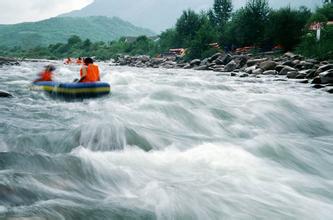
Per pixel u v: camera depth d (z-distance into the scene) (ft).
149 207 14.07
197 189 15.81
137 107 35.96
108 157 19.88
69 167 17.71
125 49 404.16
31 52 583.58
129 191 15.81
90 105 39.29
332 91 52.29
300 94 50.42
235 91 52.80
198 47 190.39
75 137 23.38
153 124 29.94
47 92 45.78
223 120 32.19
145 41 392.27
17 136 23.75
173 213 13.75
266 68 96.58
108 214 13.26
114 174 17.48
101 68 150.20
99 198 14.78
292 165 21.09
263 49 159.94
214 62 137.49
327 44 104.99
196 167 18.99
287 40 140.46
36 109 36.19
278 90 55.21
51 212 12.82
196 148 22.45
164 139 24.13
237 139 25.85
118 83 61.82
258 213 14.05
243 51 177.27
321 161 22.24
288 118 34.09
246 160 20.53
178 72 110.63
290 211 14.42
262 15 176.24
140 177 17.33
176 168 18.78
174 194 15.20
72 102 42.42
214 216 13.71
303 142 25.57
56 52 571.28
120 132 23.71
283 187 16.98
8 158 18.21
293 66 95.04
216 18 336.90
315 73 74.23
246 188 16.35
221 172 18.24
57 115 32.65
